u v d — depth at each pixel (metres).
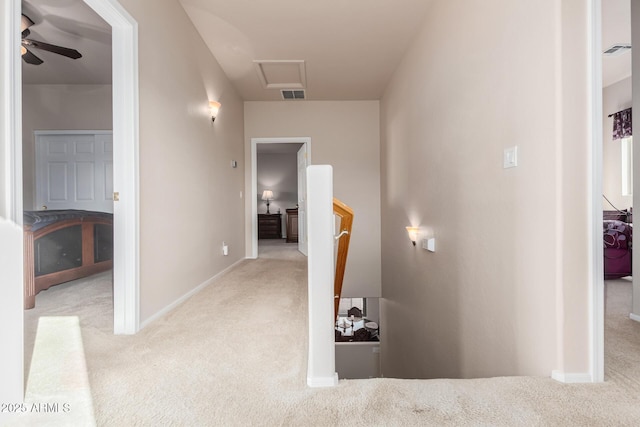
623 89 5.14
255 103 5.80
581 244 1.52
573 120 1.51
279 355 1.79
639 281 2.42
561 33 1.51
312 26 3.43
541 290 1.65
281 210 10.34
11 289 1.26
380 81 4.93
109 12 1.98
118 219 2.14
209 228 3.76
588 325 1.52
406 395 1.39
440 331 2.91
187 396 1.38
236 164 5.15
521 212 1.80
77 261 3.44
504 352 1.95
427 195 3.24
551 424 1.20
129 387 1.44
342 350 6.21
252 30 3.48
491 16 2.07
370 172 5.80
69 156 5.23
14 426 1.18
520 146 1.80
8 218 1.26
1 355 1.22
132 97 2.15
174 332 2.15
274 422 1.21
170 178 2.74
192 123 3.27
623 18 3.49
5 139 1.25
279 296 3.10
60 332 2.12
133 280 2.13
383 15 3.25
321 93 5.42
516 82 1.83
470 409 1.29
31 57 3.58
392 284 4.82
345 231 2.39
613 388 1.46
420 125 3.46
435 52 3.02
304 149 6.01
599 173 1.51
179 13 2.99
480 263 2.22
